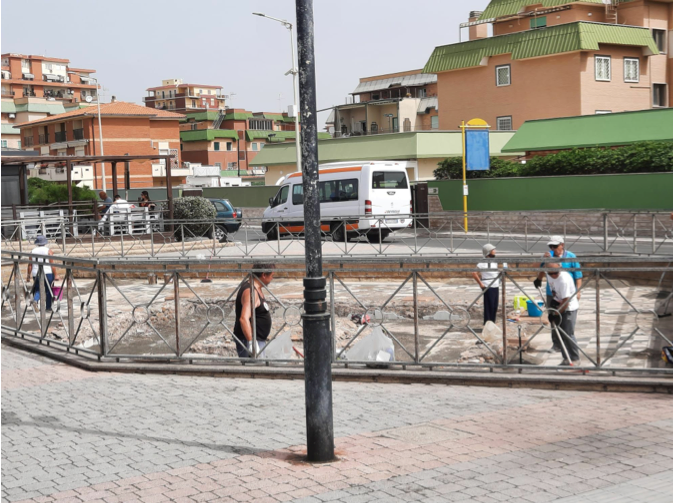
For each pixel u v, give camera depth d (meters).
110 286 18.58
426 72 44.94
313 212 5.88
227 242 24.94
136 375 9.23
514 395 7.79
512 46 40.59
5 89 99.38
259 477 5.41
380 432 6.46
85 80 111.31
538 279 9.44
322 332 5.77
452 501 4.84
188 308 14.23
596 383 7.91
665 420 6.57
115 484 5.36
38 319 11.24
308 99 5.82
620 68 39.53
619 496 4.83
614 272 8.89
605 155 26.02
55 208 30.59
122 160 26.25
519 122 41.09
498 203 28.11
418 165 37.59
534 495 4.90
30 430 6.82
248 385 8.55
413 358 8.78
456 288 16.05
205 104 130.50
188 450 6.11
